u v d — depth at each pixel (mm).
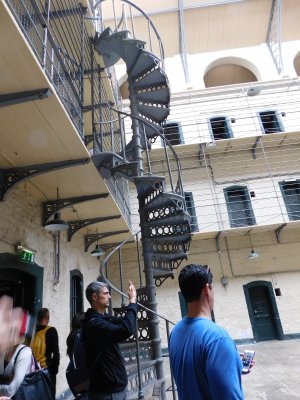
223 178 9383
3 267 3453
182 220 4176
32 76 2449
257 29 10953
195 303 1298
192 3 10180
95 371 1866
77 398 1965
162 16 10359
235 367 1041
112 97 6812
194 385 1092
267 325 8375
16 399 1769
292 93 10180
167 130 9953
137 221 8930
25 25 3291
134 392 2922
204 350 1089
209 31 10867
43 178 3998
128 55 5203
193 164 9516
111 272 8898
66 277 5504
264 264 8711
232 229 8273
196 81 10711
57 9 4441
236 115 10031
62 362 4883
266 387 4570
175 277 8711
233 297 8477
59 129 3037
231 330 8219
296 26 10977
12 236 3756
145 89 5516
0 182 3508
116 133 6949
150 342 3875
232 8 10375
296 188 9109
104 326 1909
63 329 5117
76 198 4672
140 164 4855
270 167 9422
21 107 2686
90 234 6844
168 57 11055
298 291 8453
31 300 4148
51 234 4984
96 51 5324
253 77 12000
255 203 9086
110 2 10164
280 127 9742
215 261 8781
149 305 4023
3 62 2295
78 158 3584
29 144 3230
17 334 1772
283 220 8625
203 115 10031
